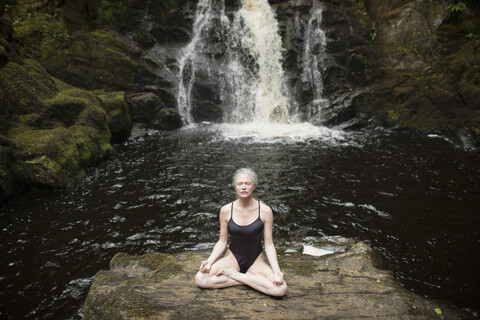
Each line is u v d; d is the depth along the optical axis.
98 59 12.49
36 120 8.55
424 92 12.80
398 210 6.81
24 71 9.18
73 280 4.94
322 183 8.00
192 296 3.61
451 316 3.52
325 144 10.80
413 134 12.04
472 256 5.42
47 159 7.75
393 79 13.46
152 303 3.49
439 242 5.79
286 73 14.11
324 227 6.25
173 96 13.43
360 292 3.78
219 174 8.47
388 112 12.88
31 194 7.50
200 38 14.17
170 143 10.95
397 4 14.32
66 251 5.59
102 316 3.47
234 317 3.31
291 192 7.57
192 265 4.25
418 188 7.73
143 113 12.27
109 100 10.93
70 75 12.09
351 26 14.41
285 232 6.10
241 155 9.80
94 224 6.36
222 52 14.08
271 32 14.27
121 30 13.94
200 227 6.25
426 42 13.54
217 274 3.71
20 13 11.89
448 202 7.09
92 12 13.73
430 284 4.82
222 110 13.77
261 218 3.66
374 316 3.41
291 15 14.52
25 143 7.87
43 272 5.11
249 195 3.59
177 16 14.20
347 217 6.57
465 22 13.52
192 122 13.78
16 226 6.29
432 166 8.99
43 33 11.84
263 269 3.74
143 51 13.54
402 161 9.35
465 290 4.70
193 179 8.20
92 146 9.08
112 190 7.70
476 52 12.22
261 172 8.61
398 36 14.06
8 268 5.18
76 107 9.55
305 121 13.61
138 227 6.25
